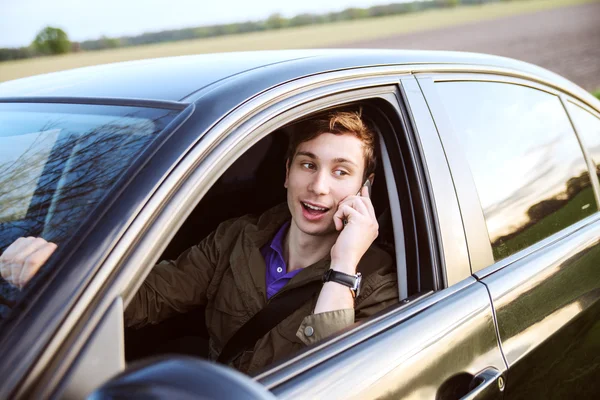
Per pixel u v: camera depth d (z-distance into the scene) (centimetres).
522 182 205
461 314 158
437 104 182
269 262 194
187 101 138
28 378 92
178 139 122
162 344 209
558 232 213
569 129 243
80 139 138
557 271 196
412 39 4294
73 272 102
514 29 4338
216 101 133
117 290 103
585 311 204
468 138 189
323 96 151
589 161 248
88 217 112
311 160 178
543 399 185
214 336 195
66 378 94
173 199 114
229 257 200
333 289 162
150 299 199
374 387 131
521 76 226
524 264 187
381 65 172
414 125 171
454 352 152
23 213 123
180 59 192
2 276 108
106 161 126
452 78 194
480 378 157
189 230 240
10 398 90
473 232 176
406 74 178
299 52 181
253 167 247
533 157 216
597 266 217
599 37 3372
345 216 175
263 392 80
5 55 5122
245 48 4400
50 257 107
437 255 165
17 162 141
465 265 170
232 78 147
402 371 138
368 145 179
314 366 127
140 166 118
